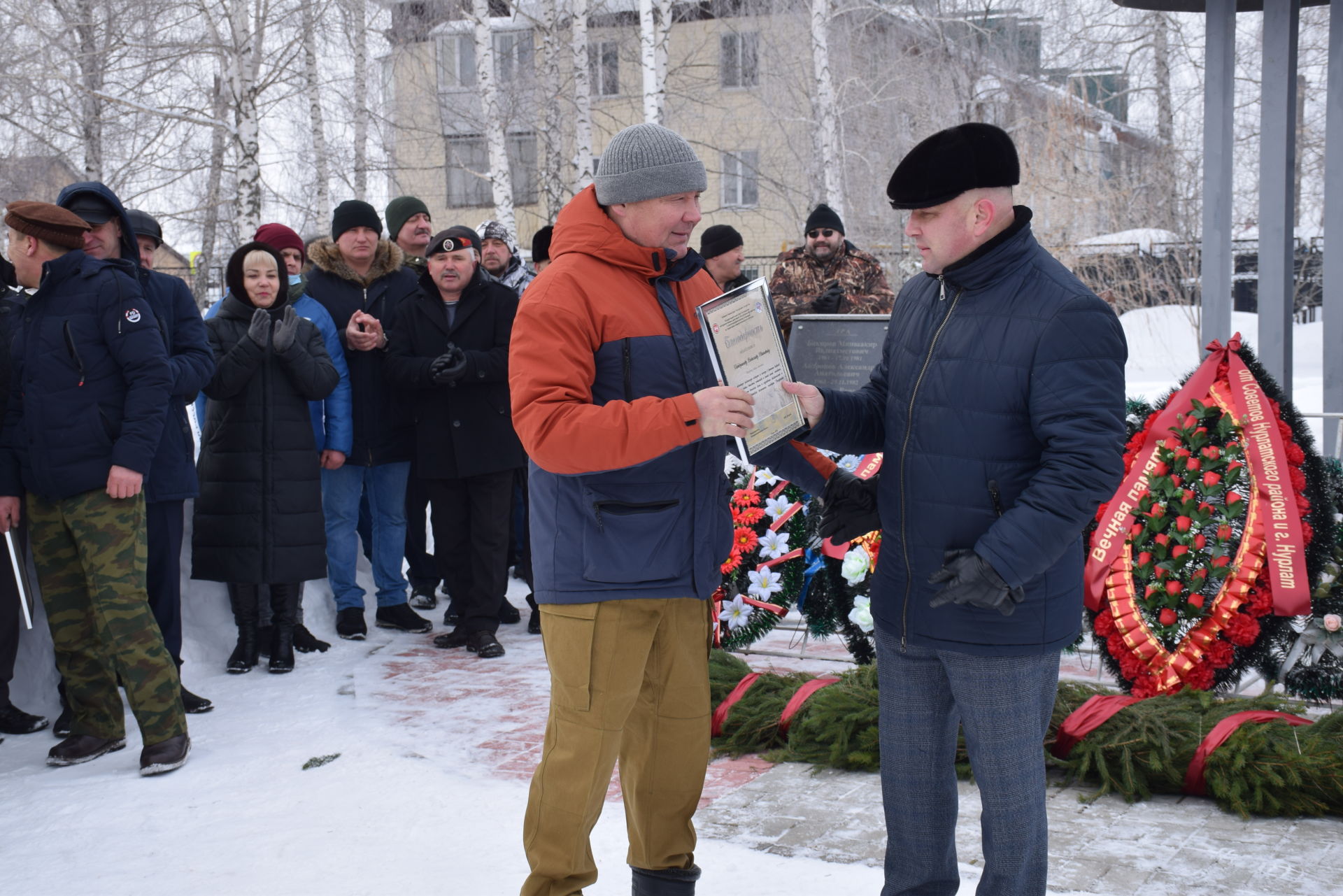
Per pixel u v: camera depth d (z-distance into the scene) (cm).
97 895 278
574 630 237
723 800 328
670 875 252
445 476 521
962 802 319
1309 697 370
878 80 1938
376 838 309
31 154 1644
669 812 252
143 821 327
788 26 1934
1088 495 200
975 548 203
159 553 450
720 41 2183
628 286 240
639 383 237
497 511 525
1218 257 536
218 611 527
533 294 234
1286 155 527
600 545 235
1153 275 1680
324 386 505
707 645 255
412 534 630
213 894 276
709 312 229
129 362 375
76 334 372
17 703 443
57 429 370
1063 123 1722
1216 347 391
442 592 680
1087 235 1716
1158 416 389
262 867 291
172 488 450
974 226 212
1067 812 312
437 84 2084
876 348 439
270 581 486
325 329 546
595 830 311
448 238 513
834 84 1861
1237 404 377
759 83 2041
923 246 219
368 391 559
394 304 577
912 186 214
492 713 427
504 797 338
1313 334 1758
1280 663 373
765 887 268
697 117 2133
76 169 1684
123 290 379
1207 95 535
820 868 278
